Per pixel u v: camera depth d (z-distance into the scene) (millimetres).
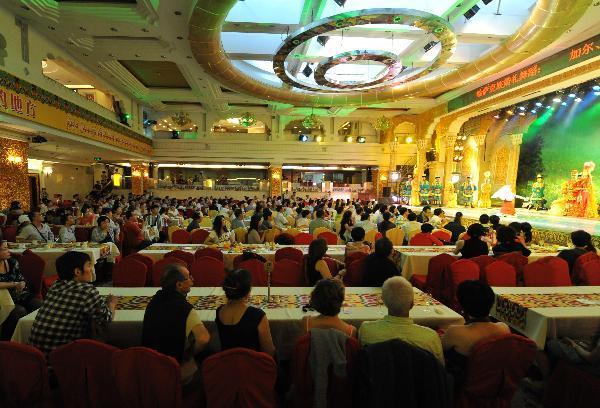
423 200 19453
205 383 2010
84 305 2617
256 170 29703
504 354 2215
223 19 7574
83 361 2113
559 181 15859
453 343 2391
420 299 3648
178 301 2475
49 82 10406
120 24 9391
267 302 3463
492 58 9820
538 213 14797
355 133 24688
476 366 2227
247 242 7398
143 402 2043
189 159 23219
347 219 8242
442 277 5031
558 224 10766
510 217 13188
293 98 13617
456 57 12516
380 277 4035
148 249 6359
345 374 2115
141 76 15281
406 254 6145
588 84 12375
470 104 15562
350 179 29906
